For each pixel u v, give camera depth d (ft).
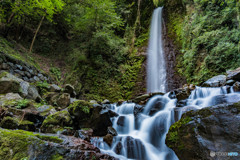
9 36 31.22
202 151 6.23
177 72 30.99
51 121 11.34
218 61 21.47
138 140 11.89
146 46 38.65
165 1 46.21
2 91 13.91
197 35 27.53
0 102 12.01
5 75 15.93
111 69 34.96
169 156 10.44
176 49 34.63
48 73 31.14
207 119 6.78
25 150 6.14
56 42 42.14
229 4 22.21
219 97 11.71
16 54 25.41
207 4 27.07
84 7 37.93
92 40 35.24
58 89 23.03
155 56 36.37
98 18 35.04
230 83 14.49
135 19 46.83
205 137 6.45
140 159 10.78
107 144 11.05
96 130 13.79
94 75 33.09
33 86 19.26
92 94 30.76
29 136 6.75
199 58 25.91
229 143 5.77
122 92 31.99
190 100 14.83
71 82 31.22
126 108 20.53
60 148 6.68
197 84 23.45
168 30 39.83
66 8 39.88
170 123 11.91
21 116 10.76
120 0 47.39
